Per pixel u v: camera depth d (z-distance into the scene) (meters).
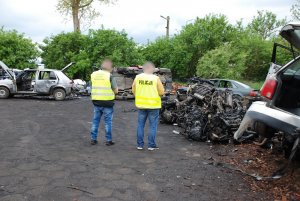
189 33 25.61
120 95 16.73
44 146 6.36
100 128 8.46
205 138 7.20
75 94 17.81
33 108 12.49
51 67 23.58
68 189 4.22
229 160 5.72
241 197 4.12
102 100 6.43
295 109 4.57
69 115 10.77
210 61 22.41
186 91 9.51
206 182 4.62
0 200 3.82
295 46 4.52
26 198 3.91
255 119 4.48
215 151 6.35
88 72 22.91
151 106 6.16
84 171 4.94
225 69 22.61
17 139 6.89
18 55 23.11
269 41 27.22
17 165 5.10
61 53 23.12
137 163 5.45
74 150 6.12
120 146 6.58
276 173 4.76
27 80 16.27
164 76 16.23
